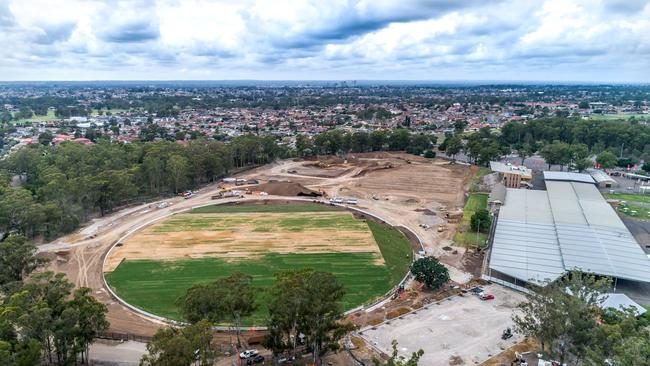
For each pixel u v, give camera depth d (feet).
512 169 648.79
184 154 650.43
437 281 308.19
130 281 322.75
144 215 485.56
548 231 383.04
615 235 369.09
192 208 513.04
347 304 290.76
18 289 228.43
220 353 230.48
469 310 279.08
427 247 400.06
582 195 503.20
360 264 353.31
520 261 326.44
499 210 447.83
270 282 318.65
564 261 320.70
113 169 576.20
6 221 399.85
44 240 409.69
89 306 211.41
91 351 234.38
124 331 257.55
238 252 375.66
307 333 207.00
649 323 226.17
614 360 157.89
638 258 325.01
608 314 210.79
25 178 634.84
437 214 497.87
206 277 328.49
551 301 204.74
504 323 263.08
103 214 492.95
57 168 552.00
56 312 207.92
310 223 453.58
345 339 242.17
